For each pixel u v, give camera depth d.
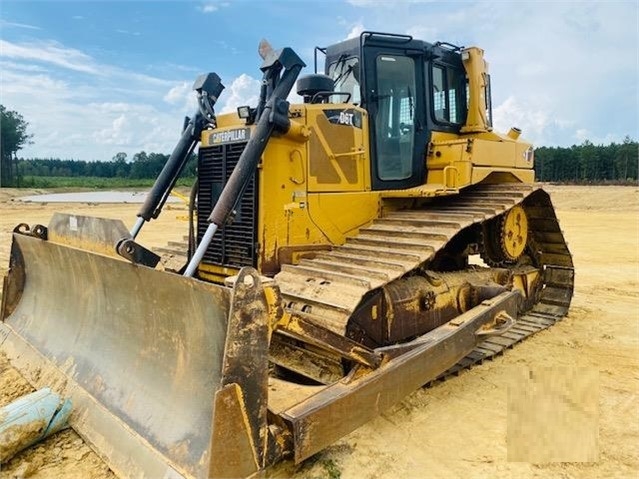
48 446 3.41
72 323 4.32
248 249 4.45
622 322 6.77
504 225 5.93
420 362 3.71
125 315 3.75
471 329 4.34
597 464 3.44
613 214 24.69
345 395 3.12
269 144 4.39
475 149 5.36
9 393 4.02
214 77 5.04
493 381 4.78
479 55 5.97
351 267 4.09
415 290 4.71
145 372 3.43
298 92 5.04
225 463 2.59
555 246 7.07
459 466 3.40
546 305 7.19
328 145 4.78
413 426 3.91
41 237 4.63
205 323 2.98
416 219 4.86
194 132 5.02
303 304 3.83
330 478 3.22
